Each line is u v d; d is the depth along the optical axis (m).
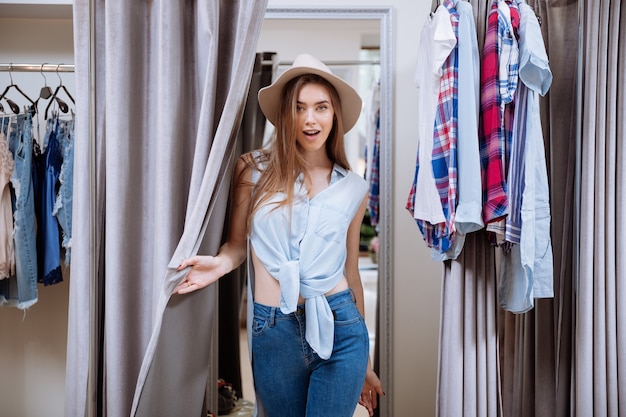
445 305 1.62
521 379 1.90
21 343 2.37
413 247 2.35
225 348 2.36
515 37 1.48
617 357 1.60
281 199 1.50
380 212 2.33
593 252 1.61
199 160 1.31
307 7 2.31
